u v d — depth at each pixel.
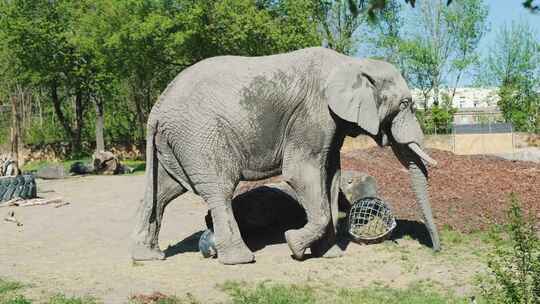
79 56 37.38
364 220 10.12
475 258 8.81
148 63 30.14
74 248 10.68
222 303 7.06
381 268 8.52
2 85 37.88
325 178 9.08
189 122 8.78
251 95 8.73
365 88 8.96
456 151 28.44
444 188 14.15
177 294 7.42
